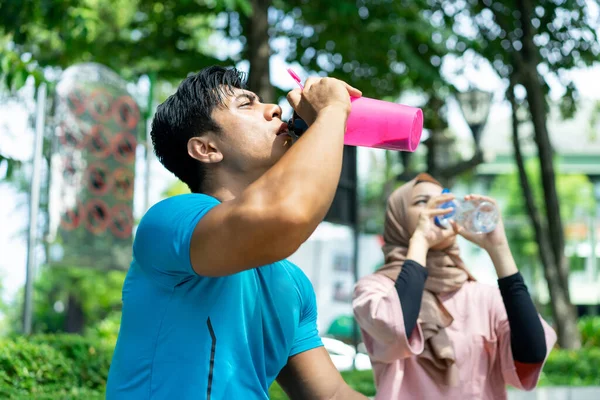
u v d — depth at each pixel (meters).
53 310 21.83
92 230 7.57
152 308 1.88
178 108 2.05
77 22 7.53
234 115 2.01
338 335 17.81
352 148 9.98
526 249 31.17
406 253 3.59
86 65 7.63
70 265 7.42
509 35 11.63
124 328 1.93
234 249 1.66
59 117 7.42
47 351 5.42
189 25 12.14
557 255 11.49
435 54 12.16
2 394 4.71
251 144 1.99
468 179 18.14
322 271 17.98
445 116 13.22
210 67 2.07
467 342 3.38
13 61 6.34
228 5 8.14
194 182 2.08
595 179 37.84
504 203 33.38
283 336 2.02
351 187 10.01
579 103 12.55
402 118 2.11
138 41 11.44
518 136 11.98
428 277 3.48
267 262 1.66
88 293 19.59
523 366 3.33
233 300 1.88
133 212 7.94
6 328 21.64
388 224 3.70
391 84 12.90
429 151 13.12
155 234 1.81
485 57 11.86
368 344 3.38
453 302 3.47
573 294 33.31
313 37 11.86
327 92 1.82
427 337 3.34
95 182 7.62
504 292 3.30
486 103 11.11
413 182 3.68
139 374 1.87
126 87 7.93
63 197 7.38
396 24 10.65
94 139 7.63
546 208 11.59
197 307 1.85
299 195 1.61
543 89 12.34
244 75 2.09
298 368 2.20
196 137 2.01
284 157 1.68
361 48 11.69
